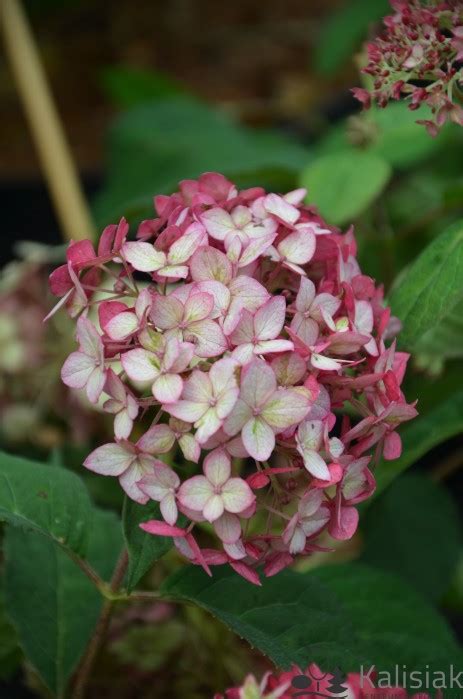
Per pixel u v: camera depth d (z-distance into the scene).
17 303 0.79
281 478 0.50
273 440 0.47
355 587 0.62
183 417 0.47
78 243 0.51
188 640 0.70
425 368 0.70
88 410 0.78
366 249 0.82
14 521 0.54
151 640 0.69
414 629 0.61
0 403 0.79
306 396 0.47
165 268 0.50
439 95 0.52
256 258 0.50
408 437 0.63
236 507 0.47
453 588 0.75
